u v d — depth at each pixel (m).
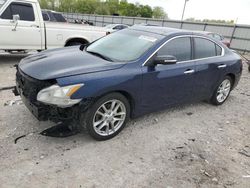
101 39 4.74
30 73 3.27
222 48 5.18
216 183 2.99
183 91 4.42
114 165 3.08
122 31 4.71
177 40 4.20
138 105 3.82
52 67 3.34
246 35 20.78
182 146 3.68
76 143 3.44
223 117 4.93
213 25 23.25
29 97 3.23
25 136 3.46
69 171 2.89
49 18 10.70
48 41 7.71
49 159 3.05
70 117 3.14
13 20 6.97
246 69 10.82
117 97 3.50
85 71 3.24
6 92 5.02
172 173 3.06
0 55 8.69
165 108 4.34
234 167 3.34
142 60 3.71
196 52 4.52
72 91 3.05
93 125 3.37
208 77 4.79
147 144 3.62
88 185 2.72
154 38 4.06
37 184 2.65
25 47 7.40
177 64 4.15
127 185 2.78
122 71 3.47
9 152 3.09
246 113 5.29
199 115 4.87
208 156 3.52
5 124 3.71
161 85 3.97
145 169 3.08
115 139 3.65
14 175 2.74
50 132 3.26
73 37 8.04
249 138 4.19
